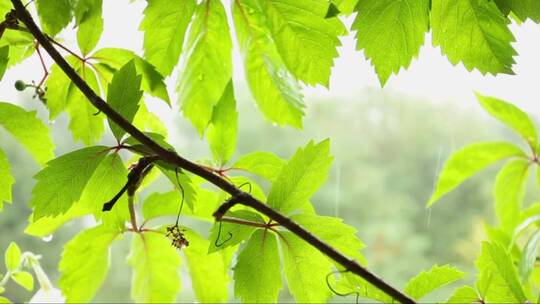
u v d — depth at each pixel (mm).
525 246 977
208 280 998
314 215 895
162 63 945
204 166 967
